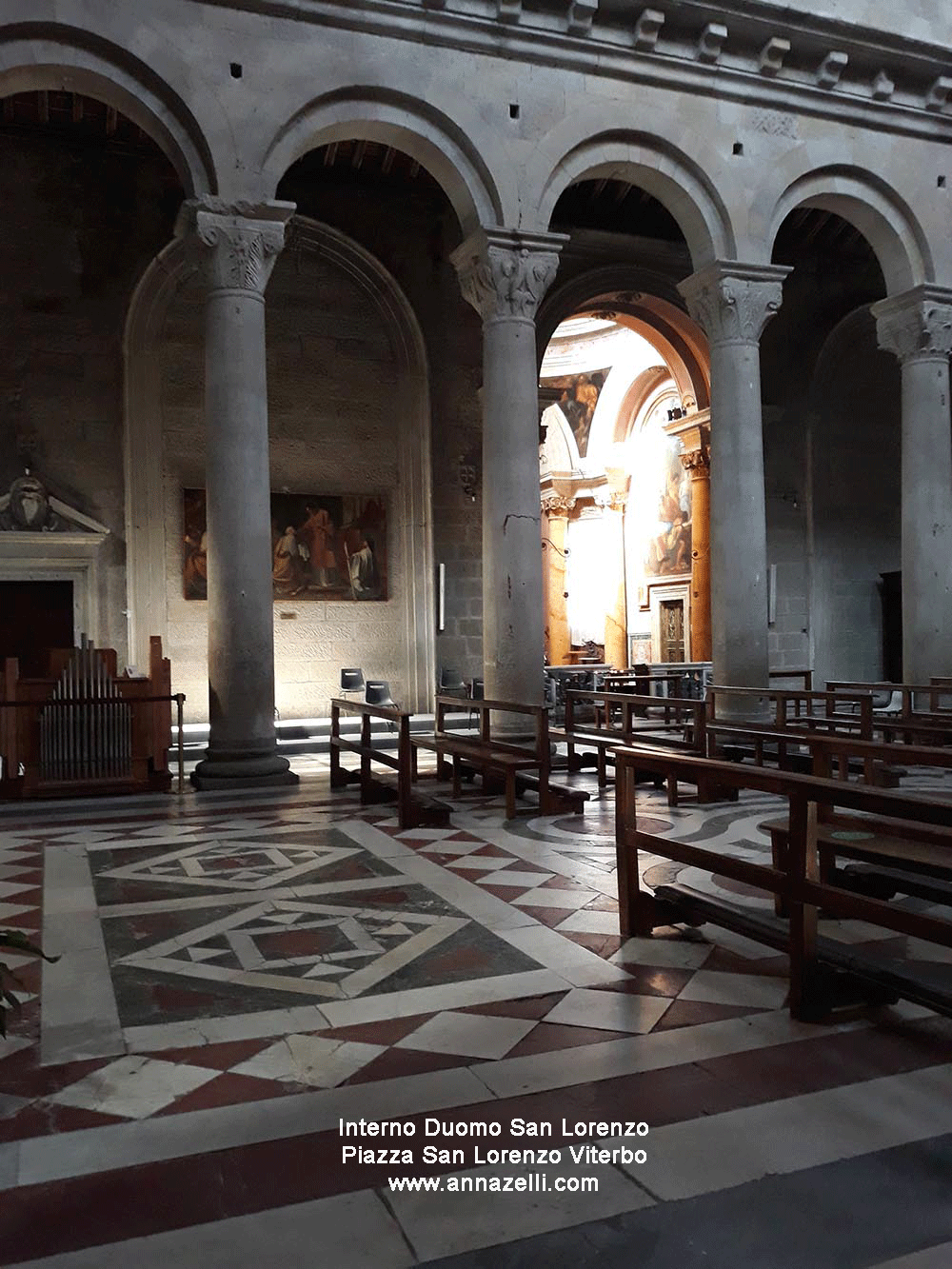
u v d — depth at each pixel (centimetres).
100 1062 394
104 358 1516
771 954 516
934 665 1477
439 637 1709
